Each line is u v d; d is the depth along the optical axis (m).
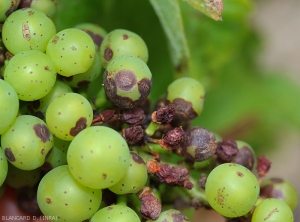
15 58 0.19
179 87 0.21
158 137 0.20
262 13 0.45
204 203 0.20
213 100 0.32
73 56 0.19
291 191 0.21
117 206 0.18
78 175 0.17
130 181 0.18
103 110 0.20
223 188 0.18
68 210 0.18
